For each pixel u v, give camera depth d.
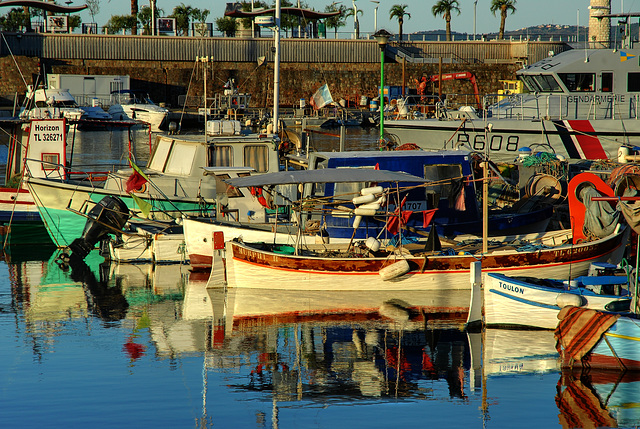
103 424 29.19
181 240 58.75
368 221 52.59
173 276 54.22
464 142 79.56
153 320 42.94
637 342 34.25
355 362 36.09
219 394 32.25
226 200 56.34
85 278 53.44
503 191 67.00
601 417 29.73
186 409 30.62
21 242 64.62
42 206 61.19
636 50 79.25
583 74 79.94
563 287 41.12
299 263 48.12
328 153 54.81
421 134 81.62
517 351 37.50
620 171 53.22
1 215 63.66
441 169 54.53
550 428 28.88
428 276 47.94
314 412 30.41
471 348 37.94
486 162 47.47
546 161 65.31
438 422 29.48
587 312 35.22
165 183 60.97
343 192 53.44
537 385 33.25
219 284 50.56
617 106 79.75
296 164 67.62
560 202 61.31
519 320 40.75
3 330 40.94
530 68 83.19
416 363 35.91
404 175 49.00
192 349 37.94
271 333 40.56
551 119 77.12
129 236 59.06
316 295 48.19
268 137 64.06
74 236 61.97
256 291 49.19
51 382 33.34
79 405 30.91
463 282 48.12
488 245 51.59
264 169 62.47
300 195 56.91
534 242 53.59
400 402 31.45
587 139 75.56
